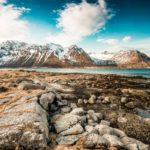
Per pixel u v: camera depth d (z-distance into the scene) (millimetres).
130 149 12586
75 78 59031
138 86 49094
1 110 15086
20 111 14547
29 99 17609
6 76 46750
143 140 15594
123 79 65000
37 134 11719
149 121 19609
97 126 15219
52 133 14312
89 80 54500
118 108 24297
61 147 12117
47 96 19562
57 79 54000
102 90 36562
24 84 24859
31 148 11172
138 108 25359
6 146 11039
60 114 18375
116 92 35250
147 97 32969
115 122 19094
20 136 11492
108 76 74562
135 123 19016
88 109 22969
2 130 11836
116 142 12523
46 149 11438
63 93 30656
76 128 14297
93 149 11852
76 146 12211
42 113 15492
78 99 27469
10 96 18922
